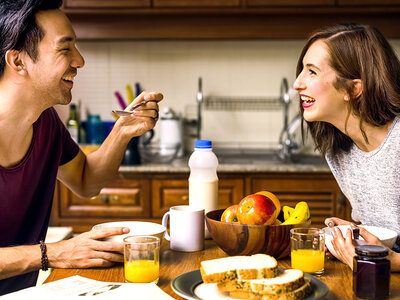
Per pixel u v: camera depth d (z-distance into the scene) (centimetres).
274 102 329
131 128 148
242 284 89
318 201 262
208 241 134
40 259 109
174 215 124
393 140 130
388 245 111
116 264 114
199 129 305
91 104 334
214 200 135
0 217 133
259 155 315
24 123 127
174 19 298
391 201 134
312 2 284
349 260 104
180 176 266
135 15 297
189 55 329
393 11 283
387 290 91
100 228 121
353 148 142
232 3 287
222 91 331
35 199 143
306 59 132
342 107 133
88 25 300
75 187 157
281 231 107
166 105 333
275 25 296
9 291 137
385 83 127
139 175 267
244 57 328
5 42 115
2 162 129
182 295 88
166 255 120
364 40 128
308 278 93
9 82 121
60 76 121
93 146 279
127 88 308
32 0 114
